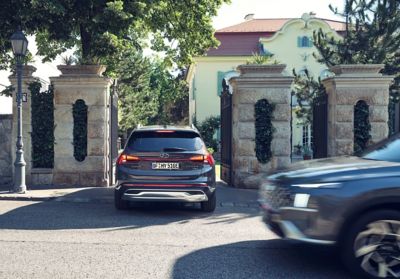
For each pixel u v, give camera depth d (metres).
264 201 5.74
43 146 12.85
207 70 32.34
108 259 5.66
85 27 13.95
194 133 8.78
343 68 12.38
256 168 12.51
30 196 10.67
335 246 4.82
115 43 15.41
